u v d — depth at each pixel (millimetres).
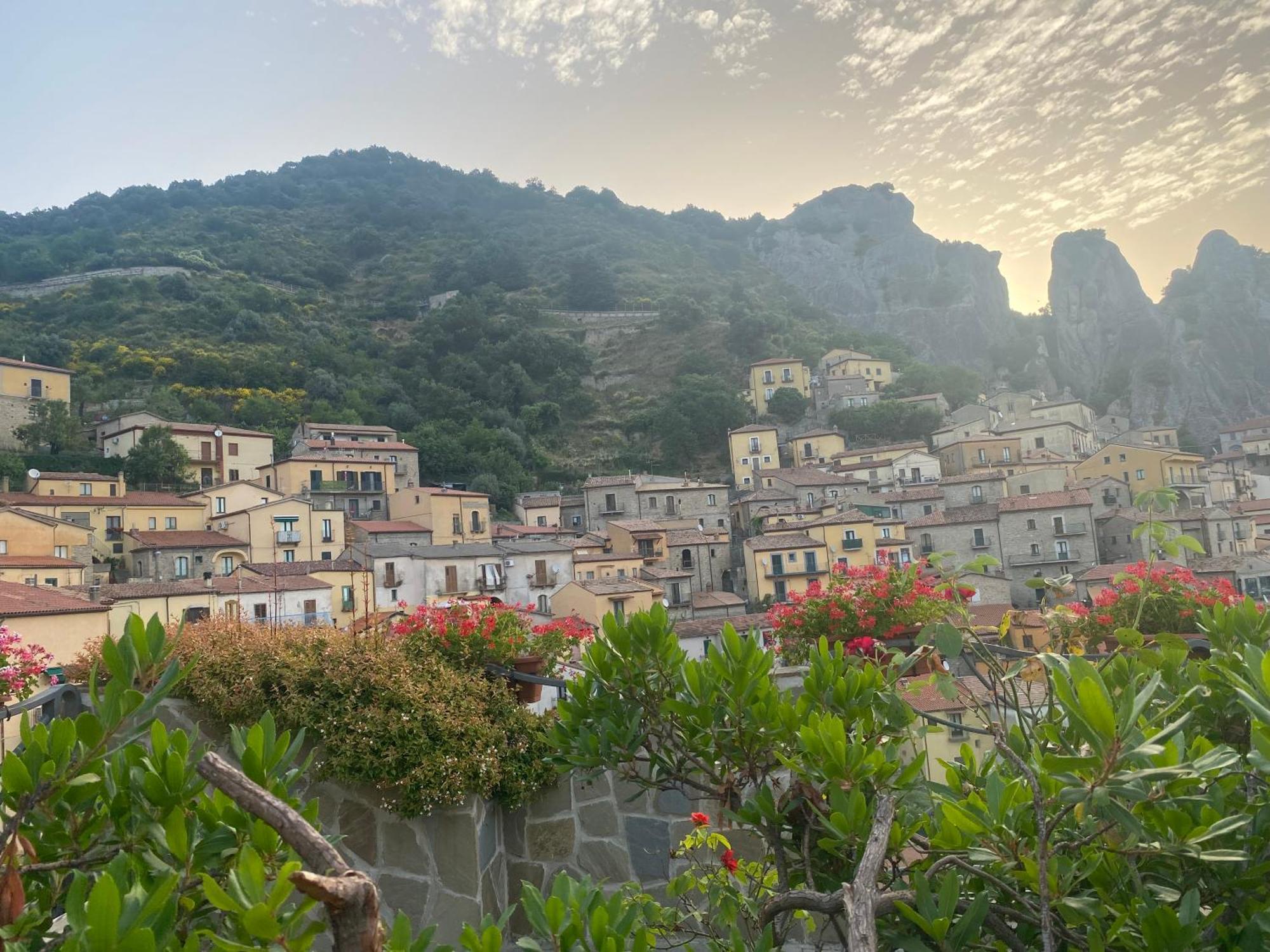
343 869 1533
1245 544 52750
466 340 104062
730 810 3045
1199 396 120375
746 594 57906
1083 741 2260
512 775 5289
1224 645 3039
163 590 30766
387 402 87812
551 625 6215
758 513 63750
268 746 2186
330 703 5082
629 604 41562
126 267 105000
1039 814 1977
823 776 2469
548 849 5477
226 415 76438
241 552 46219
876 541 52094
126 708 2062
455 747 4977
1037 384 135875
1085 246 148000
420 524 55656
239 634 5805
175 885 1619
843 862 2867
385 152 189625
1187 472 61281
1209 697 2738
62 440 58719
